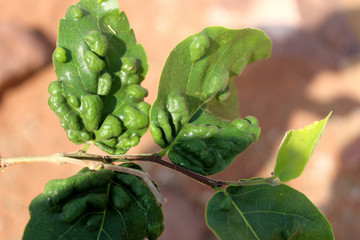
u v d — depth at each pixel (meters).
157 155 0.26
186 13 0.98
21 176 0.76
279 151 0.24
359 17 1.13
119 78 0.27
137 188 0.25
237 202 0.25
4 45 0.88
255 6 0.99
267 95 0.92
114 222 0.24
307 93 0.93
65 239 0.23
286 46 0.97
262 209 0.25
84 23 0.26
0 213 0.72
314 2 1.09
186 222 0.74
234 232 0.24
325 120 0.24
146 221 0.25
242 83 0.93
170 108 0.26
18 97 0.87
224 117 0.29
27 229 0.23
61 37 0.26
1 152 0.79
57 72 0.26
